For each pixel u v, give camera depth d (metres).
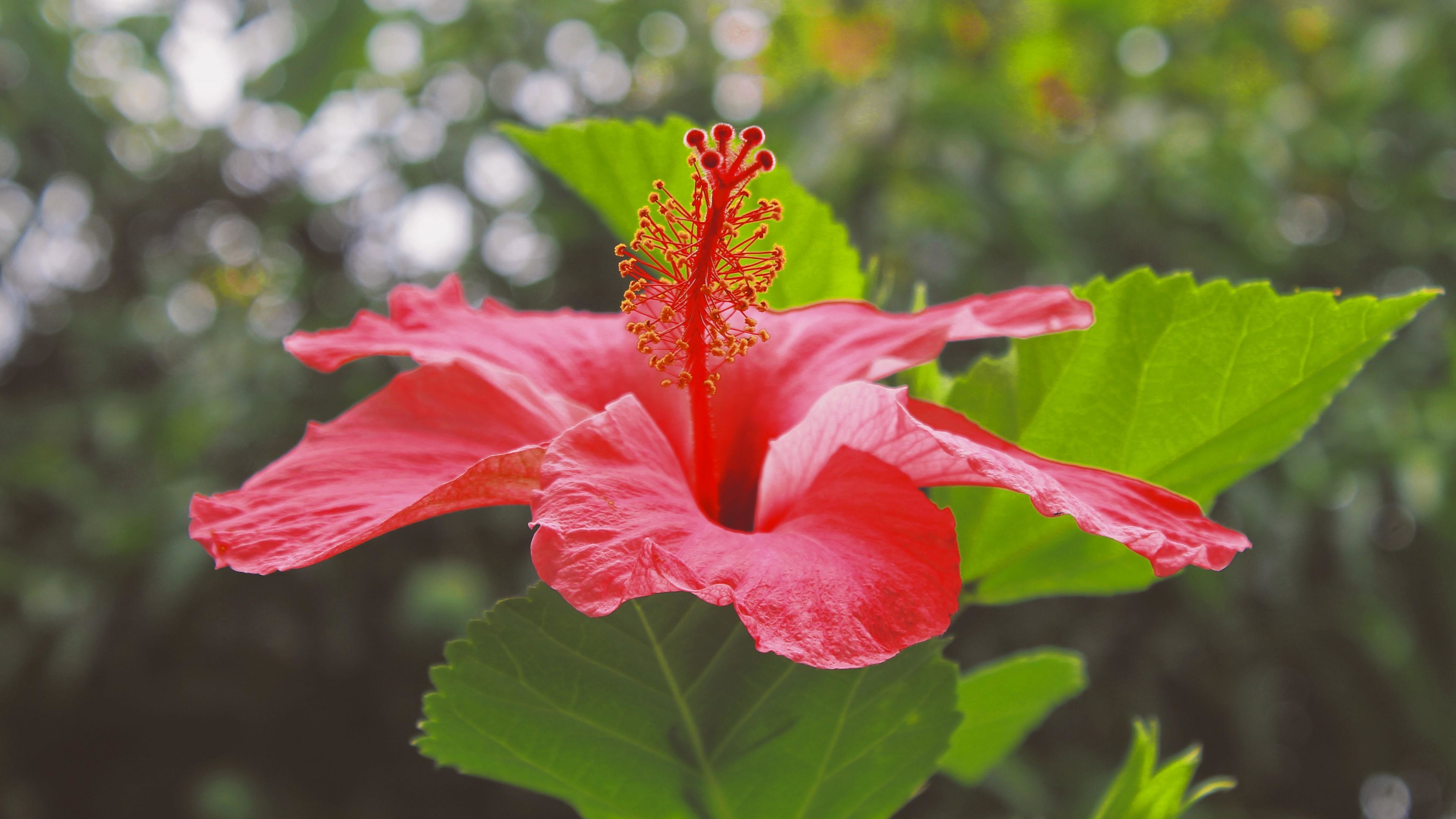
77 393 0.92
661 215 0.30
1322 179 0.78
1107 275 0.74
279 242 0.86
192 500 0.27
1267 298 0.28
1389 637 0.71
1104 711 0.73
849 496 0.27
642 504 0.27
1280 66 0.81
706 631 0.26
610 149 0.31
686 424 0.31
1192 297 0.28
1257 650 0.74
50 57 0.84
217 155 0.89
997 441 0.28
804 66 0.81
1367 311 0.28
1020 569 0.30
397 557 0.75
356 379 0.75
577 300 0.78
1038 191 0.71
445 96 0.79
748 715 0.27
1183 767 0.28
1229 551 0.27
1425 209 0.77
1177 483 0.29
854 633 0.25
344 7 0.71
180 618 0.75
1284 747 0.82
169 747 0.79
